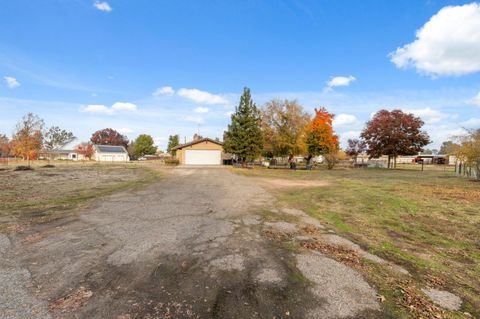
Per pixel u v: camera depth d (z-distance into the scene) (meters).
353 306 3.13
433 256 4.84
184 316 2.86
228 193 11.48
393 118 34.97
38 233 5.59
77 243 5.00
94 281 3.59
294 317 2.89
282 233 5.87
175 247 4.86
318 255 4.65
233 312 2.95
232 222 6.68
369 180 18.53
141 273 3.83
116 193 11.07
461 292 3.58
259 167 34.34
